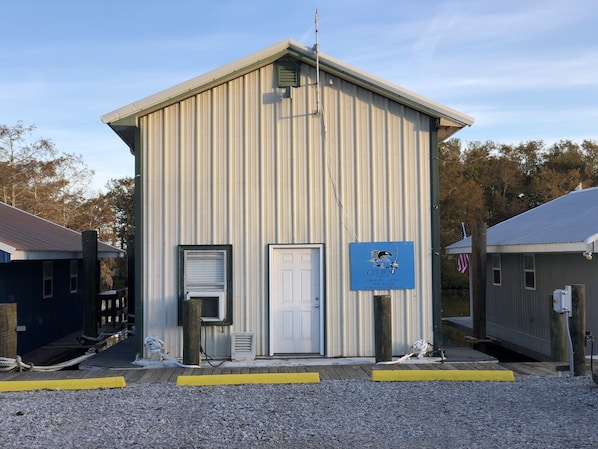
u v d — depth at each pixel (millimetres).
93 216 37344
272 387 8305
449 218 39844
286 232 10602
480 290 14469
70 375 9141
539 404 7320
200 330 10070
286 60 10672
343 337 10555
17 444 5949
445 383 8523
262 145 10633
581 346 9023
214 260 10570
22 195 34688
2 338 9383
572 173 43219
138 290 10445
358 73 10477
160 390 8164
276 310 10641
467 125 10625
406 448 5766
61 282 16141
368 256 10602
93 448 5832
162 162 10547
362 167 10680
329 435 6180
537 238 12914
